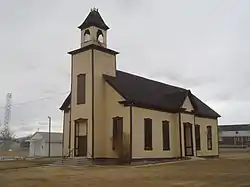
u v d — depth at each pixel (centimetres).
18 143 9088
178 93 3734
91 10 3400
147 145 3142
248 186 1542
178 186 1562
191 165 2706
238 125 9988
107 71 3284
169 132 3412
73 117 3259
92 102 3091
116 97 3125
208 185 1584
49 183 1703
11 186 1627
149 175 2025
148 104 3191
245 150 6825
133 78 3634
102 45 3312
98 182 1720
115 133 3077
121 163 2964
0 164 3209
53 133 6650
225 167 2505
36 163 3338
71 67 3372
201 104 4312
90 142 3042
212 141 4138
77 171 2311
